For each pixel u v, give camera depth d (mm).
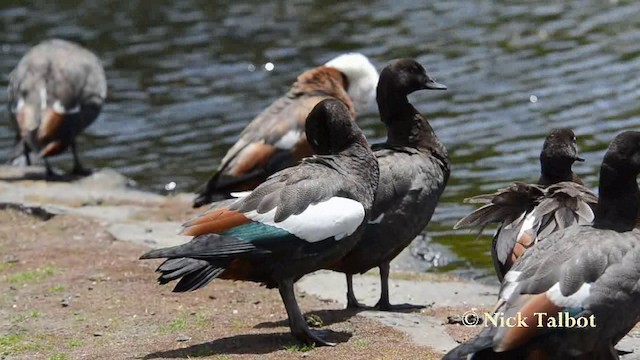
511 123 20578
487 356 8383
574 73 23344
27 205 16016
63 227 15094
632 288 8383
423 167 11477
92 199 16766
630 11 28188
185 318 11125
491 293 12234
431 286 12531
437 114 21375
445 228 15391
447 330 10484
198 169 19438
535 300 8250
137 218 15703
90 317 11258
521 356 8383
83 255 13633
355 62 15070
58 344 10438
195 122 21984
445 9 29781
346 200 10094
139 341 10414
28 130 18016
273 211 9820
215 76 24844
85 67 18578
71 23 30422
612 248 8477
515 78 23328
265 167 14148
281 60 25781
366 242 11117
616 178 9008
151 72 25344
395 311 11398
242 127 21516
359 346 10023
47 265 13242
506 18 28359
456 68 24250
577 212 9469
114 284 12375
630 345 10070
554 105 21422
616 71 23312
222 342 10242
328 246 9969
